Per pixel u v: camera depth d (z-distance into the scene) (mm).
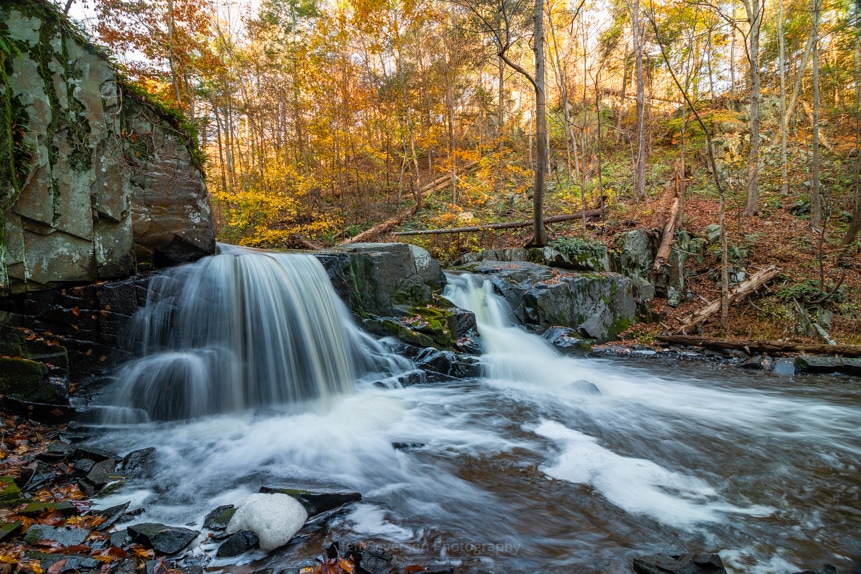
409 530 3090
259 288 6234
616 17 21797
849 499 3652
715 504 3564
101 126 5250
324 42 17984
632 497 3664
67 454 3938
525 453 4562
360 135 19328
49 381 4582
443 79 19266
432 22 17406
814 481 3994
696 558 2648
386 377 7184
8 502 2977
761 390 7211
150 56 12734
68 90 4918
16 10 4465
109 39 11789
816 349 8727
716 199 17000
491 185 18125
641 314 12148
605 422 5602
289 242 16578
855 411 6098
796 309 11023
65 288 4945
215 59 14750
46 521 2871
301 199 18156
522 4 15383
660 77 25078
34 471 3541
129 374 5184
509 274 11227
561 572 2629
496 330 9883
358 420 5488
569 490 3768
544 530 3135
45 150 4711
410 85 19297
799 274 11945
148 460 4164
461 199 18828
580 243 12602
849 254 12367
